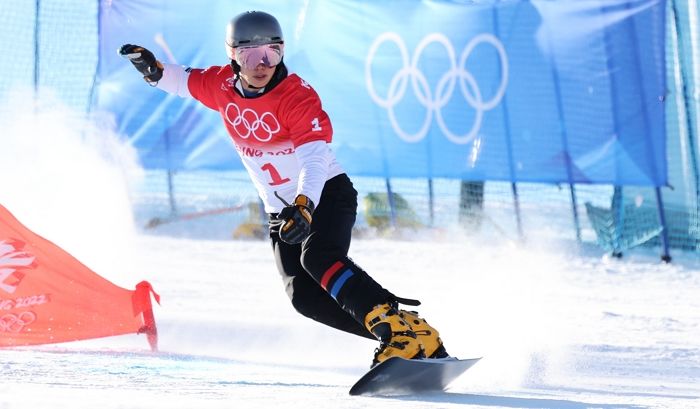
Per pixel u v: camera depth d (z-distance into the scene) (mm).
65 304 14961
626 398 11312
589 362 15438
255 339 17078
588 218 42375
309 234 11742
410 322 11484
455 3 38562
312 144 11266
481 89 38562
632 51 37094
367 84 39250
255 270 30688
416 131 39125
